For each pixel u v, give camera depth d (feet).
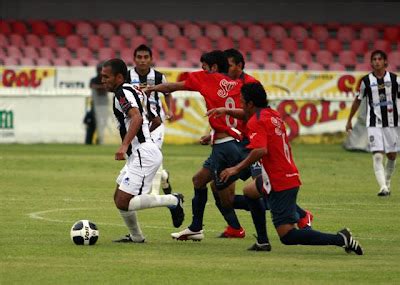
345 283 85.81
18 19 361.10
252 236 119.44
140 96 107.55
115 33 354.95
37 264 94.12
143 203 108.17
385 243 113.60
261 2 373.40
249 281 86.22
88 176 195.83
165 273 89.81
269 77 288.51
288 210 99.55
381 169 170.81
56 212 140.56
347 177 201.46
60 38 352.90
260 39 357.00
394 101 170.81
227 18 372.58
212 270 91.81
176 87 115.85
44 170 205.57
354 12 375.04
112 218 134.92
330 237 99.96
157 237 116.88
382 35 367.86
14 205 148.36
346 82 291.38
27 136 279.49
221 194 116.16
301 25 365.40
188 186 181.16
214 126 114.52
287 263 96.58
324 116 290.56
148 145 108.17
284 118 288.92
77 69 283.59
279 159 99.14
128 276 88.02
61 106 280.51
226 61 116.57
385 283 86.07
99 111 280.10
